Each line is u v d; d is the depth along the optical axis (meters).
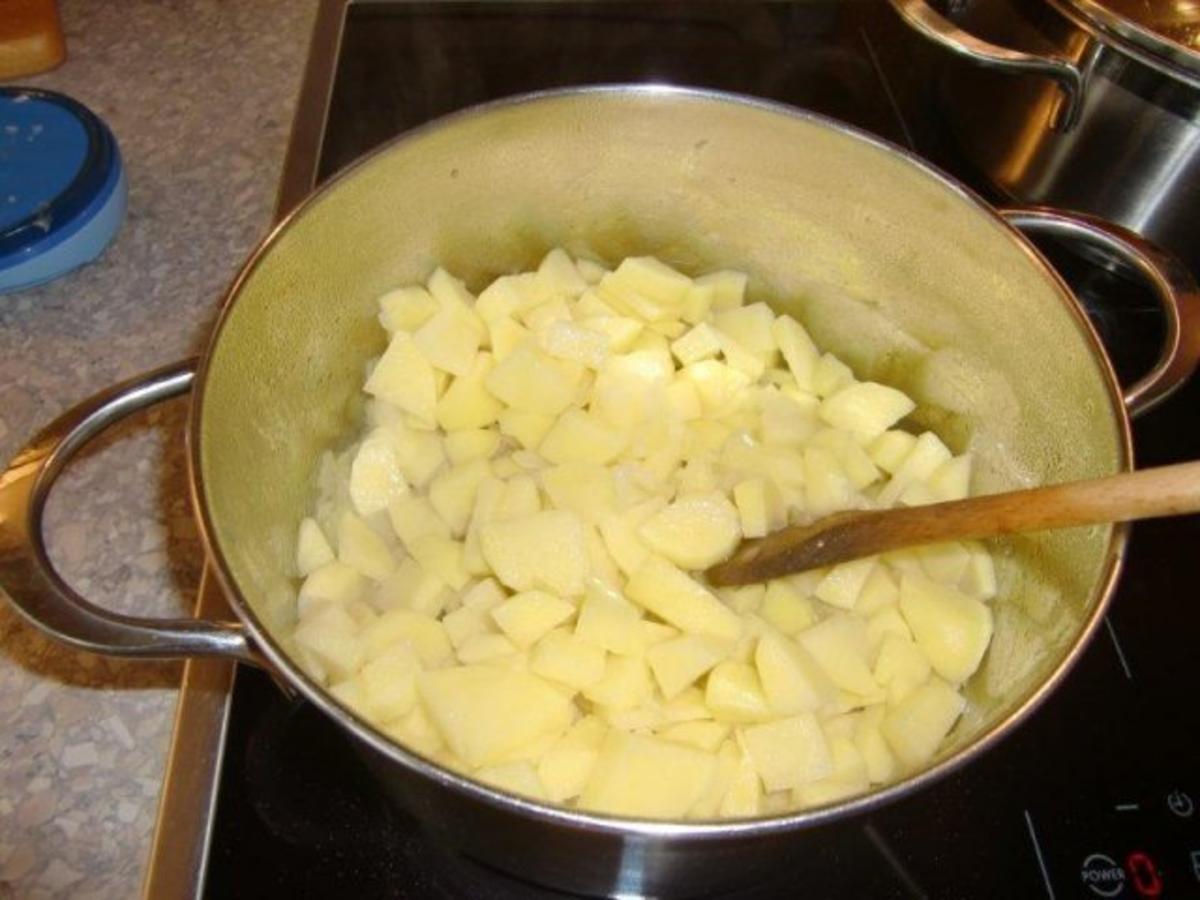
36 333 0.98
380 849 0.71
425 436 0.95
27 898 0.69
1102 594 0.61
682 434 0.97
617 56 1.19
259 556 0.75
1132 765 0.75
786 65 1.20
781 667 0.79
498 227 0.97
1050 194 1.05
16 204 0.96
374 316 0.94
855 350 1.05
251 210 1.09
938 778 0.54
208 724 0.74
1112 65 0.91
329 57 1.17
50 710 0.76
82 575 0.83
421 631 0.82
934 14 0.95
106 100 1.19
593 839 0.54
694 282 1.03
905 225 0.88
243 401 0.73
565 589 0.84
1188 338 0.74
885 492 0.95
